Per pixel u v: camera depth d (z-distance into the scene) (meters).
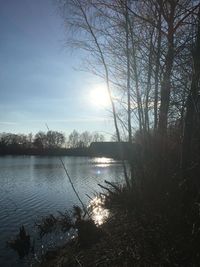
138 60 12.67
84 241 11.29
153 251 7.72
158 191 11.12
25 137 154.75
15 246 15.81
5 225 20.08
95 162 85.69
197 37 8.84
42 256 13.62
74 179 45.53
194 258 6.77
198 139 10.57
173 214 8.57
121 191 15.09
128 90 13.32
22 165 80.19
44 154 129.38
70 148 129.00
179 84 11.00
